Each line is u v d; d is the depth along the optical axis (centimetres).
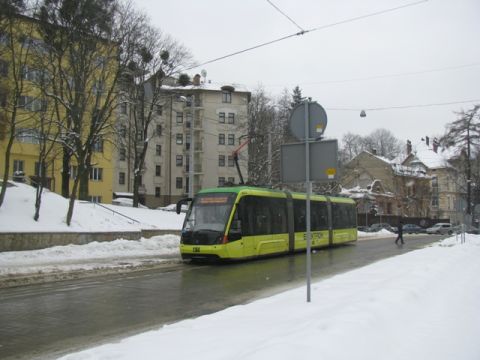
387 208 7206
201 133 7212
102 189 5131
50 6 2430
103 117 3030
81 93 2538
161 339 627
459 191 5322
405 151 9950
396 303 780
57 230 2117
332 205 2773
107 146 4997
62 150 3098
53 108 2667
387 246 2945
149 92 3806
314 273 1550
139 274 1505
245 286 1265
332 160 855
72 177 4669
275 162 5316
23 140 4303
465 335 667
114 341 705
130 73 3494
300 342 527
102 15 2580
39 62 2408
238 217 1834
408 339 624
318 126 872
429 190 7988
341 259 2048
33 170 4375
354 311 686
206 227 1803
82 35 2525
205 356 521
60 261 1756
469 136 4391
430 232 5719
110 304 998
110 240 2353
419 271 1257
